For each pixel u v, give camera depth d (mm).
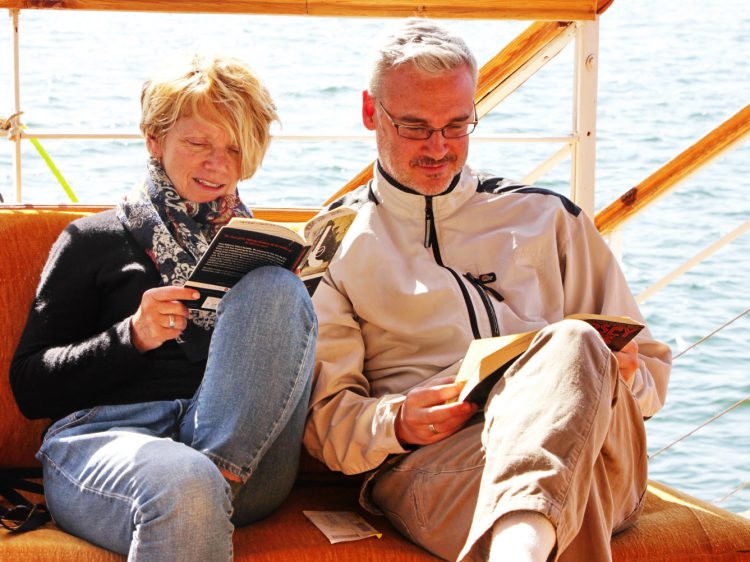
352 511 2012
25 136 2814
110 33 9945
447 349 2074
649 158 8297
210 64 1990
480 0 2707
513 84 2971
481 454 1758
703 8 11203
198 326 1939
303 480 2174
